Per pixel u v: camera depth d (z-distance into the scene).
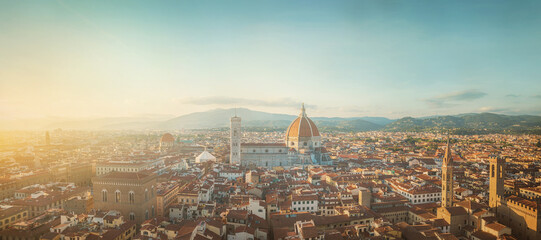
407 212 175.00
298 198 168.75
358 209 155.25
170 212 163.50
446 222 151.00
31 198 176.62
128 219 155.12
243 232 128.50
